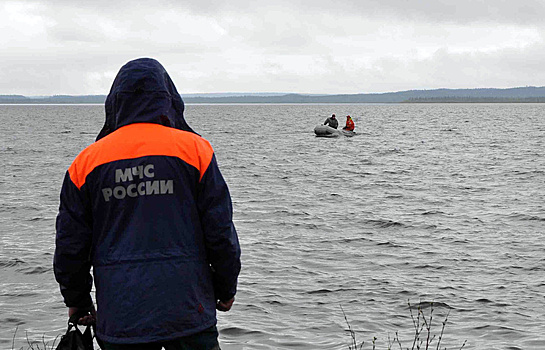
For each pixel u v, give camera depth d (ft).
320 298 29.12
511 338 23.79
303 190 68.33
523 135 179.73
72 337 10.98
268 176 81.66
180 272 9.99
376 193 65.87
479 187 70.33
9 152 118.32
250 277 32.60
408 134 182.80
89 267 10.71
